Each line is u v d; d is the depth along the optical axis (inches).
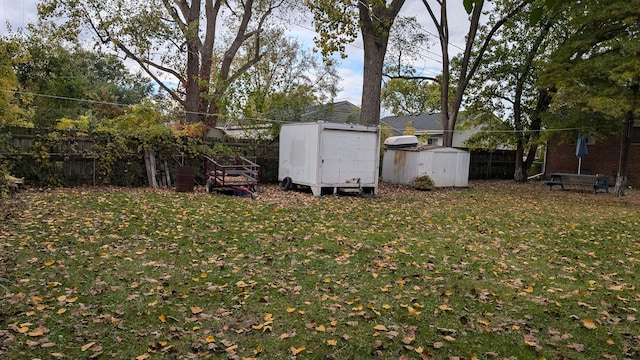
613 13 429.7
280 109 581.6
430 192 514.9
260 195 400.5
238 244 205.3
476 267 184.7
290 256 188.7
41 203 282.0
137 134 423.2
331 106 657.0
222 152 482.9
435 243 225.6
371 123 542.9
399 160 604.1
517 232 267.1
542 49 676.7
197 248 195.0
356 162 434.0
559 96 574.6
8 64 347.9
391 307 136.9
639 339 119.8
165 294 139.8
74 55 641.0
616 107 427.8
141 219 249.1
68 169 389.1
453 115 708.0
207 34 644.1
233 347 108.0
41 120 520.7
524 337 119.3
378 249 206.7
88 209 270.5
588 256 212.1
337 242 216.7
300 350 107.3
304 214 295.1
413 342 114.3
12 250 176.9
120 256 177.6
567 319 132.6
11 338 107.0
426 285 158.7
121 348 106.2
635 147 674.2
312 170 419.2
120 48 596.1
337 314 130.0
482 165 799.1
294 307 134.0
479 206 386.9
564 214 354.9
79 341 108.3
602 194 548.7
